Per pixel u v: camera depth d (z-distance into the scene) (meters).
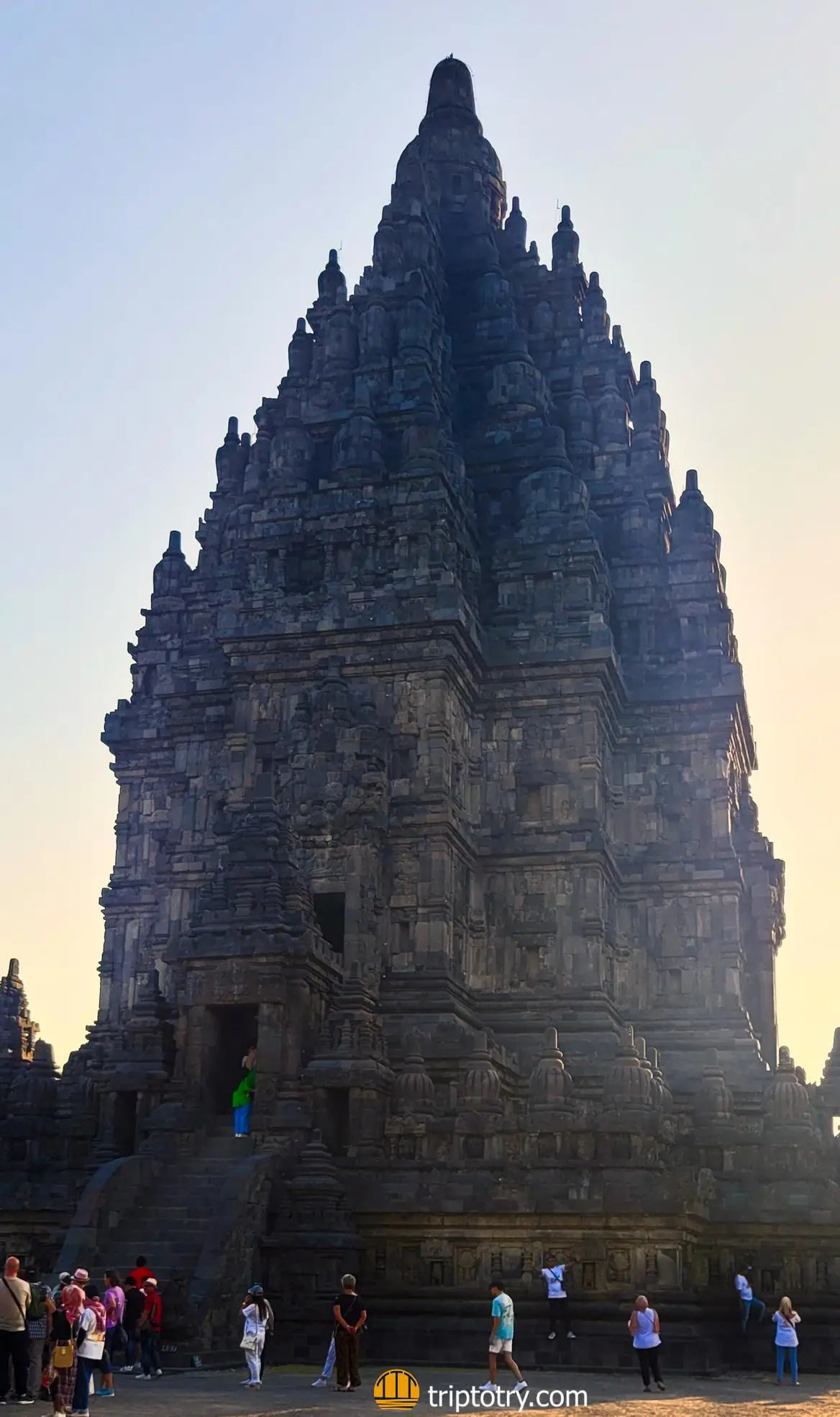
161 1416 30.02
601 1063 59.81
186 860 69.12
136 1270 39.47
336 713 64.25
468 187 88.06
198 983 53.97
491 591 71.12
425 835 63.16
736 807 75.69
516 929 65.56
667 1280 43.44
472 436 76.44
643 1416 31.94
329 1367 36.78
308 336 79.75
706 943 68.00
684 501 76.62
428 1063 56.62
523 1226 44.72
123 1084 53.94
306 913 56.28
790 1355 40.44
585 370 81.81
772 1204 46.50
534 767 67.44
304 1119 50.94
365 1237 46.12
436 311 78.94
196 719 71.12
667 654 73.50
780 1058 54.19
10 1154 54.06
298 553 69.69
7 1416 28.78
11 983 85.75
